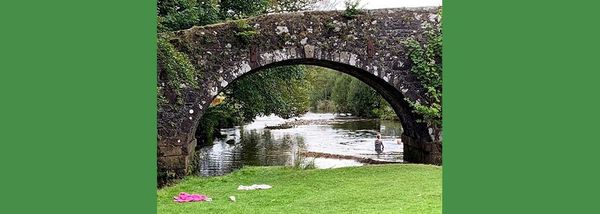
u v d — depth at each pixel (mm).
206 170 13977
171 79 11961
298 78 18156
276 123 30391
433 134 13359
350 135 23328
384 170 11547
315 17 12828
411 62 13203
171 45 11883
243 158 16406
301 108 20688
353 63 12992
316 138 22203
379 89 14719
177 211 8656
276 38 12586
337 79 37469
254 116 18172
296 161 14953
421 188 9508
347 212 8164
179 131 12047
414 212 7910
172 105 11992
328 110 41281
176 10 14398
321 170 12078
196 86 12172
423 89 13242
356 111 34375
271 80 17203
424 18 13211
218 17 16188
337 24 12922
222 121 21234
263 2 17516
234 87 16938
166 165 11898
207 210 8711
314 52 12773
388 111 32062
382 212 8023
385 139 21625
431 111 12969
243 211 8562
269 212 8430
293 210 8500
